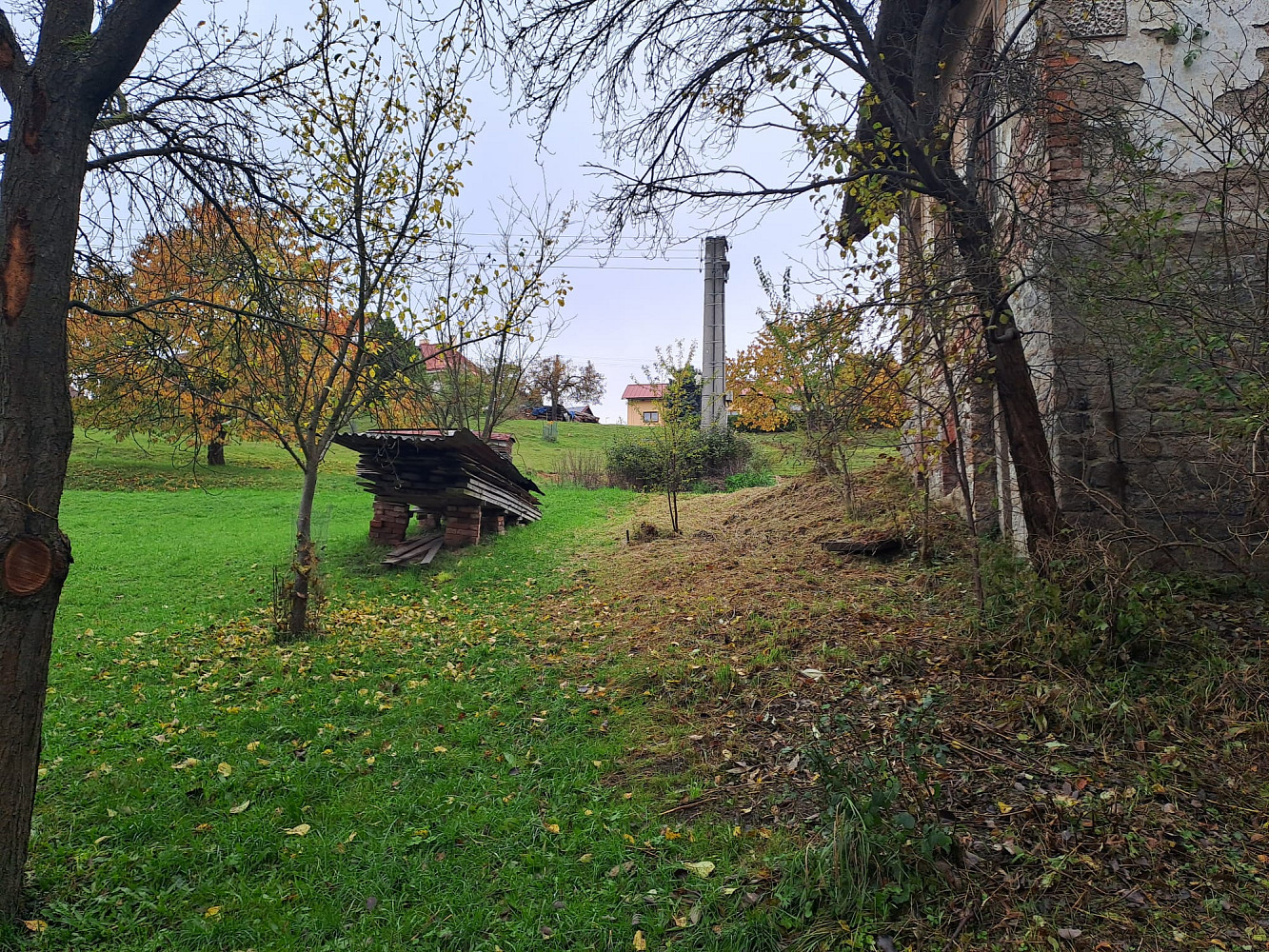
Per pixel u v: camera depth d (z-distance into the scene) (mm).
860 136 7586
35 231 3178
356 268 7086
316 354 7367
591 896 3234
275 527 14383
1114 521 6035
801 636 6031
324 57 6312
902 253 6074
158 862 3613
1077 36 6188
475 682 6027
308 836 3834
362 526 14688
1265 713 4074
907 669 5184
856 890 3037
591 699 5469
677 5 6172
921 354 5914
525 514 14258
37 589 3189
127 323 5168
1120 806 3514
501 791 4176
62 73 3289
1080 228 5816
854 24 6074
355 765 4582
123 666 6680
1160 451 6105
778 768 4148
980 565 6652
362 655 6902
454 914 3186
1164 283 4781
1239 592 5582
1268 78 6152
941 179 5715
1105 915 2900
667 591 8328
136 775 4492
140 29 3389
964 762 4016
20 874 3268
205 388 5793
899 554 8289
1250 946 2701
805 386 9742
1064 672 4605
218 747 4887
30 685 3260
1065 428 6219
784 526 10961
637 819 3805
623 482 22594
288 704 5660
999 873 3146
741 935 2908
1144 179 5348
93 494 18250
